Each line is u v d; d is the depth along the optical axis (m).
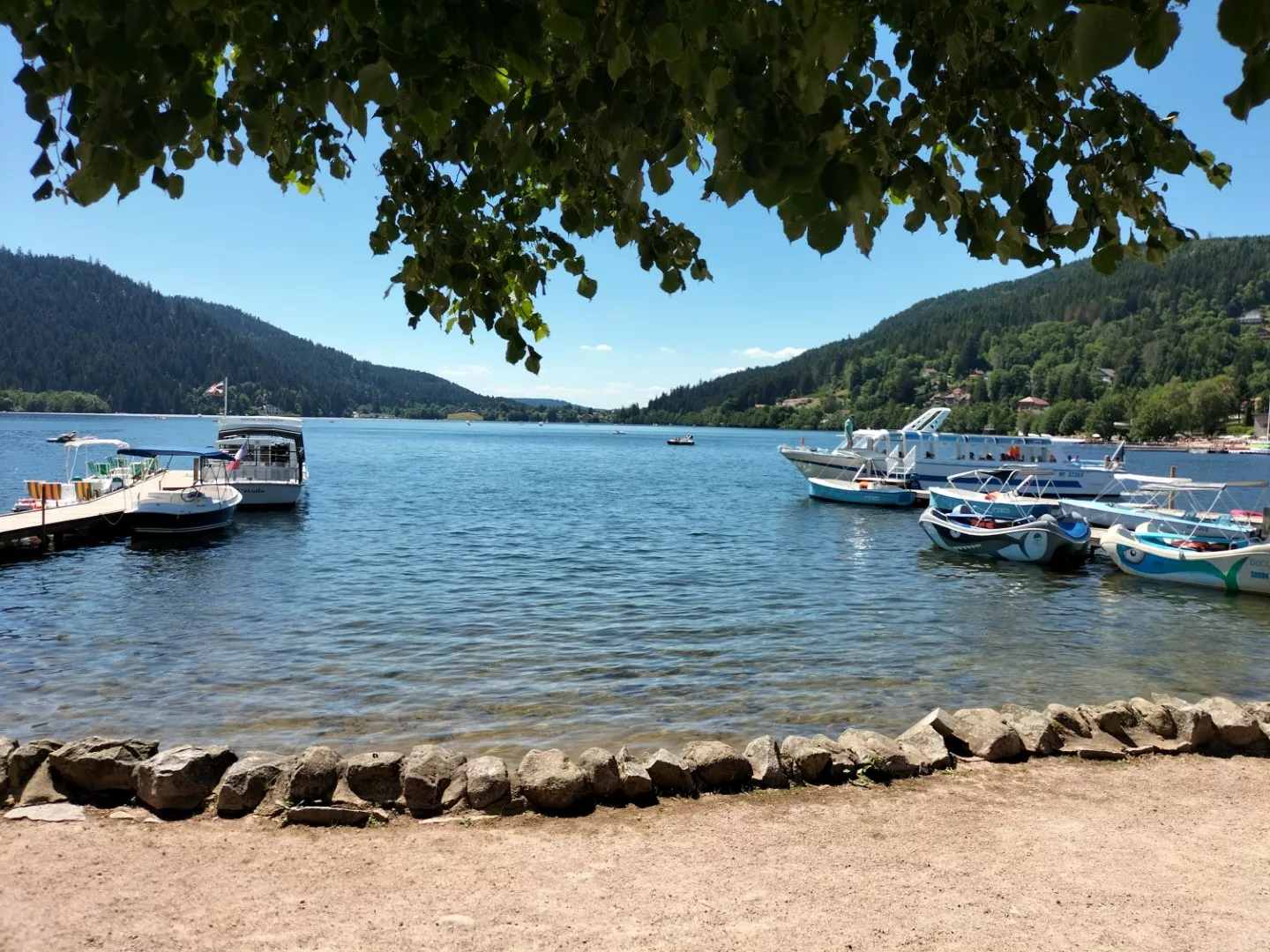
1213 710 7.72
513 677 11.29
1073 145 2.74
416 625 14.58
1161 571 20.48
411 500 40.53
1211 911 4.45
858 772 6.66
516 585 18.77
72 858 4.97
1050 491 39.12
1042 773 6.78
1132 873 4.93
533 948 4.02
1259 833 5.58
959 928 4.24
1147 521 25.72
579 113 2.22
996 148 2.60
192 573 19.89
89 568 20.52
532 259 3.95
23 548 22.92
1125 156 2.65
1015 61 2.55
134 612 15.57
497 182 3.62
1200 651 13.72
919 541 27.72
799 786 6.45
